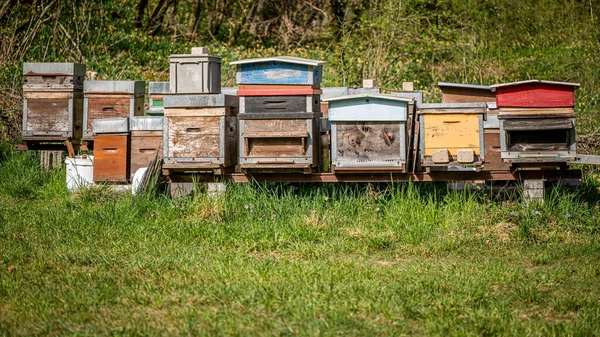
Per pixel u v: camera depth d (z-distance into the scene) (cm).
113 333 477
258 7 2355
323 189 920
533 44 1959
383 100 834
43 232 786
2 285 578
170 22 2341
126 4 2250
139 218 839
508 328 496
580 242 772
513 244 763
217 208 845
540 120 823
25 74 1079
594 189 962
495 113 923
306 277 605
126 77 1698
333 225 816
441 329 489
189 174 907
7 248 708
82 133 1083
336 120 842
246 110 851
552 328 498
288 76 841
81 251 701
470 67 1744
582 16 1947
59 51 1738
